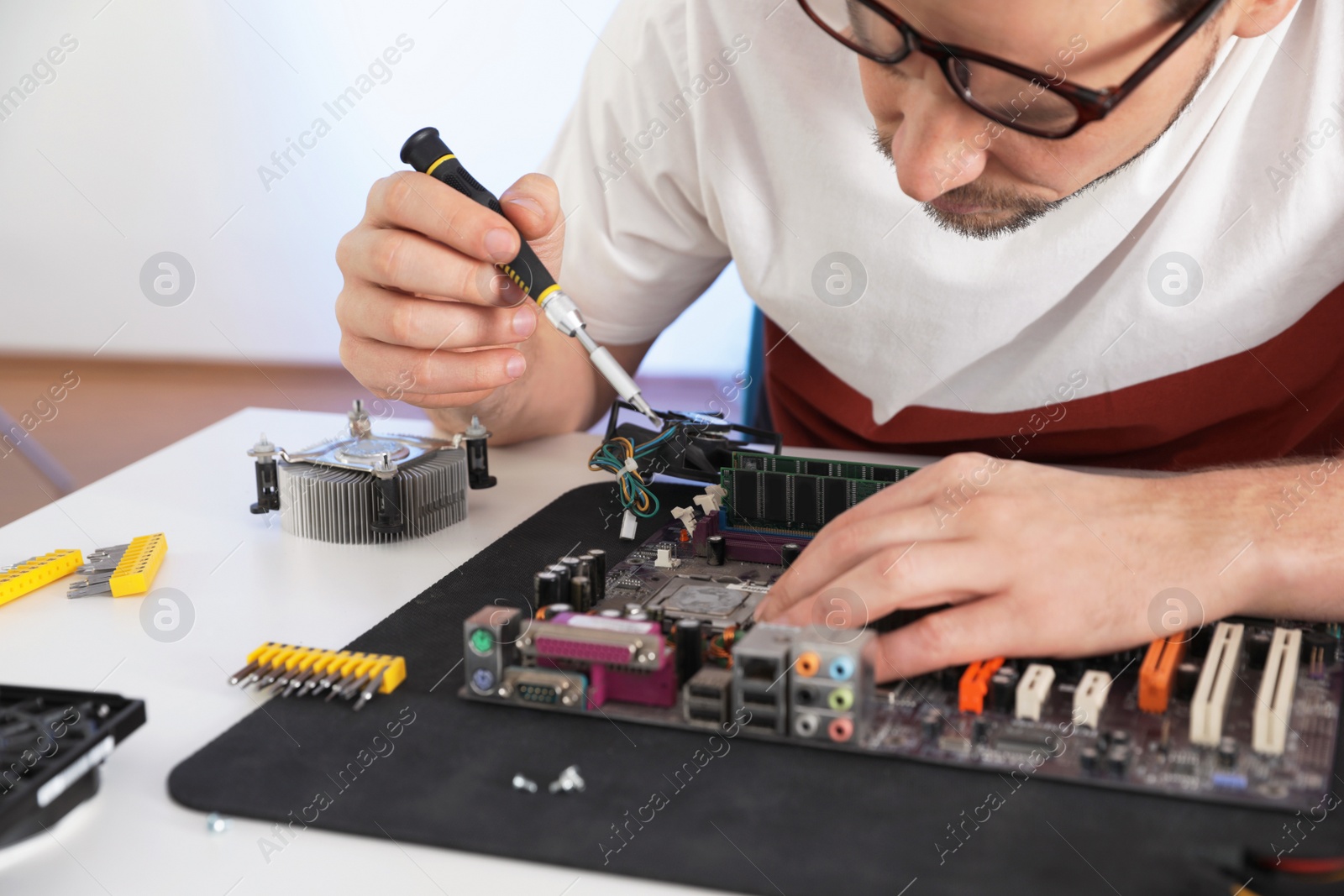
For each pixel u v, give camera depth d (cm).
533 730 106
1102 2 105
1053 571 114
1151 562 117
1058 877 83
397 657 119
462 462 162
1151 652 109
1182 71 119
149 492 175
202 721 109
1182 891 81
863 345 192
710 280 223
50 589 142
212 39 513
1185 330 172
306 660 118
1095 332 176
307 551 153
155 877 87
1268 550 118
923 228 175
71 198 546
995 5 105
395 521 153
